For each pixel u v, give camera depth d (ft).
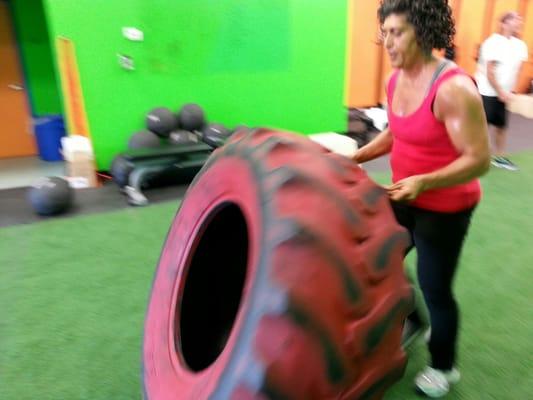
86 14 13.91
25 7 18.02
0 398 6.09
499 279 8.77
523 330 7.27
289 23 16.74
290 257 2.43
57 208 12.34
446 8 3.87
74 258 9.80
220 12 15.58
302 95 17.93
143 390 4.22
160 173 13.93
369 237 2.77
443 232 4.69
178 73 15.70
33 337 7.28
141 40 14.76
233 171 3.54
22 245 10.43
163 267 4.73
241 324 2.50
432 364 5.80
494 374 6.31
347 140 16.35
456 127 3.95
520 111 25.11
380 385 2.72
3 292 8.53
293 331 2.29
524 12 26.18
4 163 18.47
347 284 2.52
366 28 23.35
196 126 15.62
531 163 16.25
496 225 11.21
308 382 2.31
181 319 4.28
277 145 3.19
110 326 7.55
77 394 6.15
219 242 4.46
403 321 2.83
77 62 14.24
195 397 2.93
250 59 16.63
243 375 2.30
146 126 15.47
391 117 4.60
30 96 19.07
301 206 2.66
